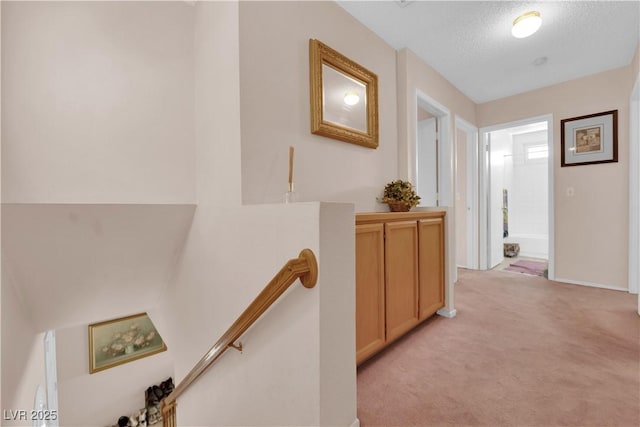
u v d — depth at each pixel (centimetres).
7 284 148
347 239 112
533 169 595
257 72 153
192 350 200
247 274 138
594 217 321
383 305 176
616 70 305
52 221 156
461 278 367
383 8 213
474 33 246
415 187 273
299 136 176
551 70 312
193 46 203
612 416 123
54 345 288
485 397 138
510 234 617
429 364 167
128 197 177
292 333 110
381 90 249
